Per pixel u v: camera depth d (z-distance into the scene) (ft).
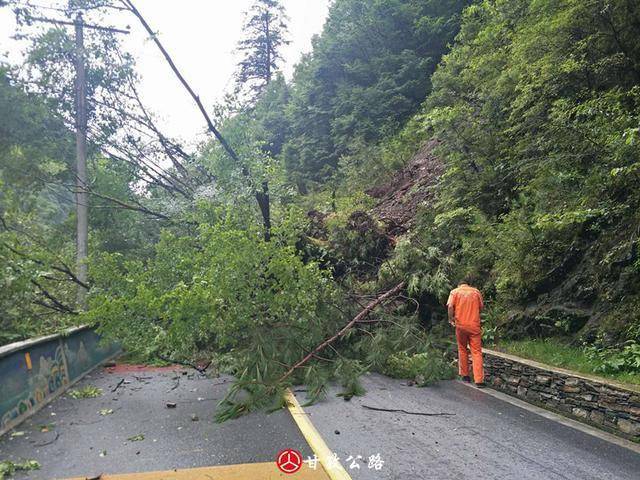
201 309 22.79
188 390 22.86
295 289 25.35
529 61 28.73
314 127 81.20
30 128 36.76
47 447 14.87
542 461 13.51
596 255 22.48
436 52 72.49
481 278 29.45
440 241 33.19
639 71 24.58
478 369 23.17
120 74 37.96
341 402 20.29
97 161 39.06
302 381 23.50
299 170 80.33
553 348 21.75
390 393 21.89
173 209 35.32
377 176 56.18
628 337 19.11
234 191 31.81
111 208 39.42
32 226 36.83
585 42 24.99
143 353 25.29
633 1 24.00
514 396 21.26
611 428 16.16
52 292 31.71
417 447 14.62
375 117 70.64
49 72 37.45
